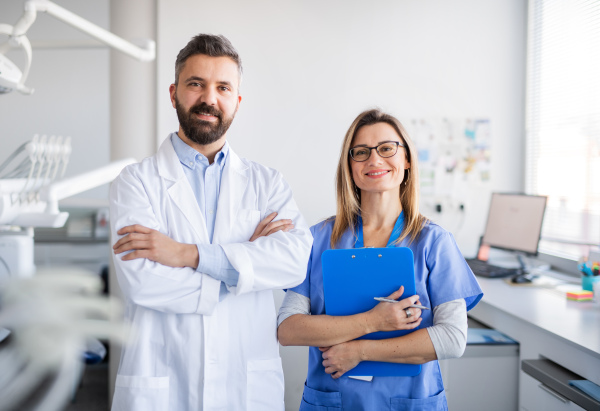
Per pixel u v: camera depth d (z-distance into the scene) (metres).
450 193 3.17
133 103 2.87
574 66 2.78
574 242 2.79
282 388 1.37
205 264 1.24
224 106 1.31
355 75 3.05
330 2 3.02
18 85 1.61
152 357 1.26
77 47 1.94
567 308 2.06
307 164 3.03
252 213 1.41
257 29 2.97
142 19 2.88
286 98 3.01
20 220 1.47
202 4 2.91
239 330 1.31
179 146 1.41
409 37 3.09
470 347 2.10
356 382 1.36
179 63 1.33
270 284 1.29
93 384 2.26
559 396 1.67
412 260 1.31
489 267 2.81
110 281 2.77
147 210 1.31
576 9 2.76
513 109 3.21
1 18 4.27
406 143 1.48
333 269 1.34
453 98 3.15
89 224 3.19
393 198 1.48
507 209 2.91
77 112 4.56
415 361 1.29
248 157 2.99
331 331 1.29
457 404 2.11
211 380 1.25
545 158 3.06
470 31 3.14
